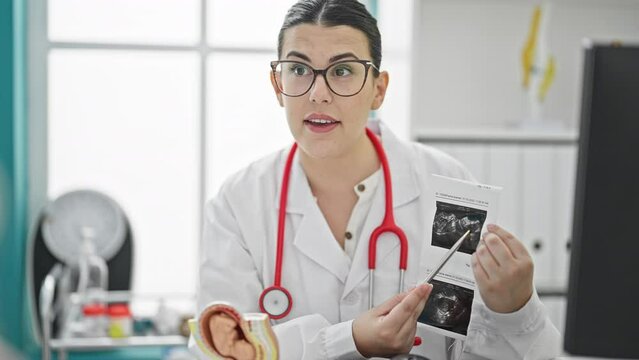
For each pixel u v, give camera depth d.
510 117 3.22
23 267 3.41
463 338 1.15
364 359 1.16
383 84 1.31
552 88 3.20
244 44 3.64
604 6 3.19
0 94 3.28
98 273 3.02
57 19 3.56
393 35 3.05
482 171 2.76
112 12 3.59
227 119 3.66
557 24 3.18
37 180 3.55
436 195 1.18
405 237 1.36
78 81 3.60
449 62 3.20
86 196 3.05
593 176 0.96
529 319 1.19
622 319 0.98
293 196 1.40
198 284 1.40
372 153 1.42
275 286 1.32
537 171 2.78
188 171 3.68
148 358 3.39
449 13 3.18
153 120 3.65
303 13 1.21
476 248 1.14
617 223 0.96
